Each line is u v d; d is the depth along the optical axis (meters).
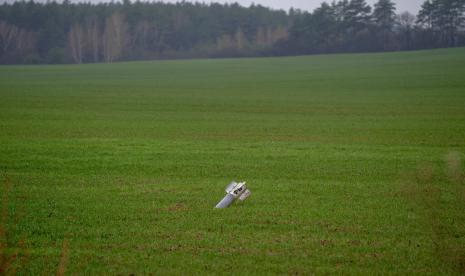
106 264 24.02
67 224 29.97
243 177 43.69
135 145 61.22
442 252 25.39
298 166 48.03
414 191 33.12
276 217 31.34
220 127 81.56
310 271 23.33
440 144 62.12
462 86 147.75
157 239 27.30
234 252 25.42
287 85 172.62
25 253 24.52
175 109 110.12
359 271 23.39
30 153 54.25
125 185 40.28
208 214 31.92
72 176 43.44
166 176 44.00
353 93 142.50
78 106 115.56
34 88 168.88
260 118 94.25
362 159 51.66
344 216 31.69
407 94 134.75
